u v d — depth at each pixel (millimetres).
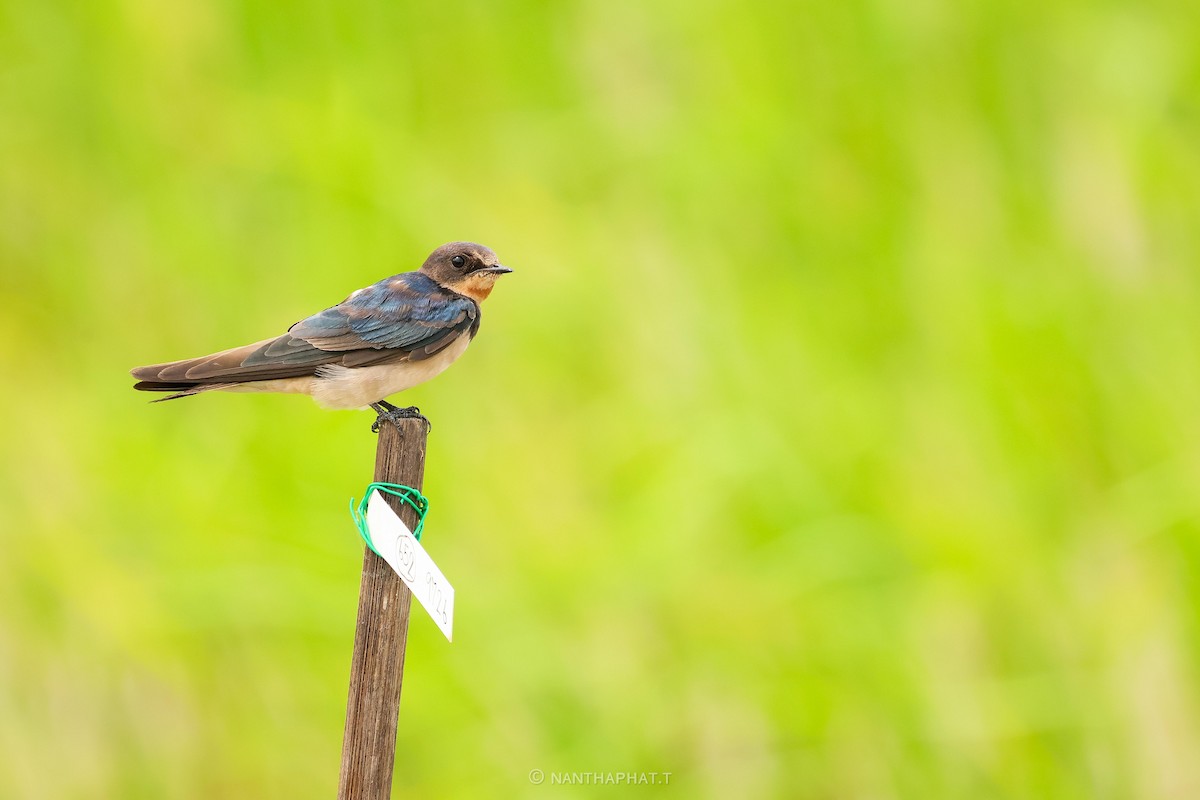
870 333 12406
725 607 11523
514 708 11359
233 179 13453
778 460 11883
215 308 13008
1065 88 12539
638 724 11305
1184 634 11148
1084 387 11625
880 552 11641
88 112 13602
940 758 11195
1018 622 11406
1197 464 11469
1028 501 11562
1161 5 12695
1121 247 12039
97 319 13078
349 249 13102
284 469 12117
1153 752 11047
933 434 11945
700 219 13000
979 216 12430
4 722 11125
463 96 13781
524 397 12727
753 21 13266
